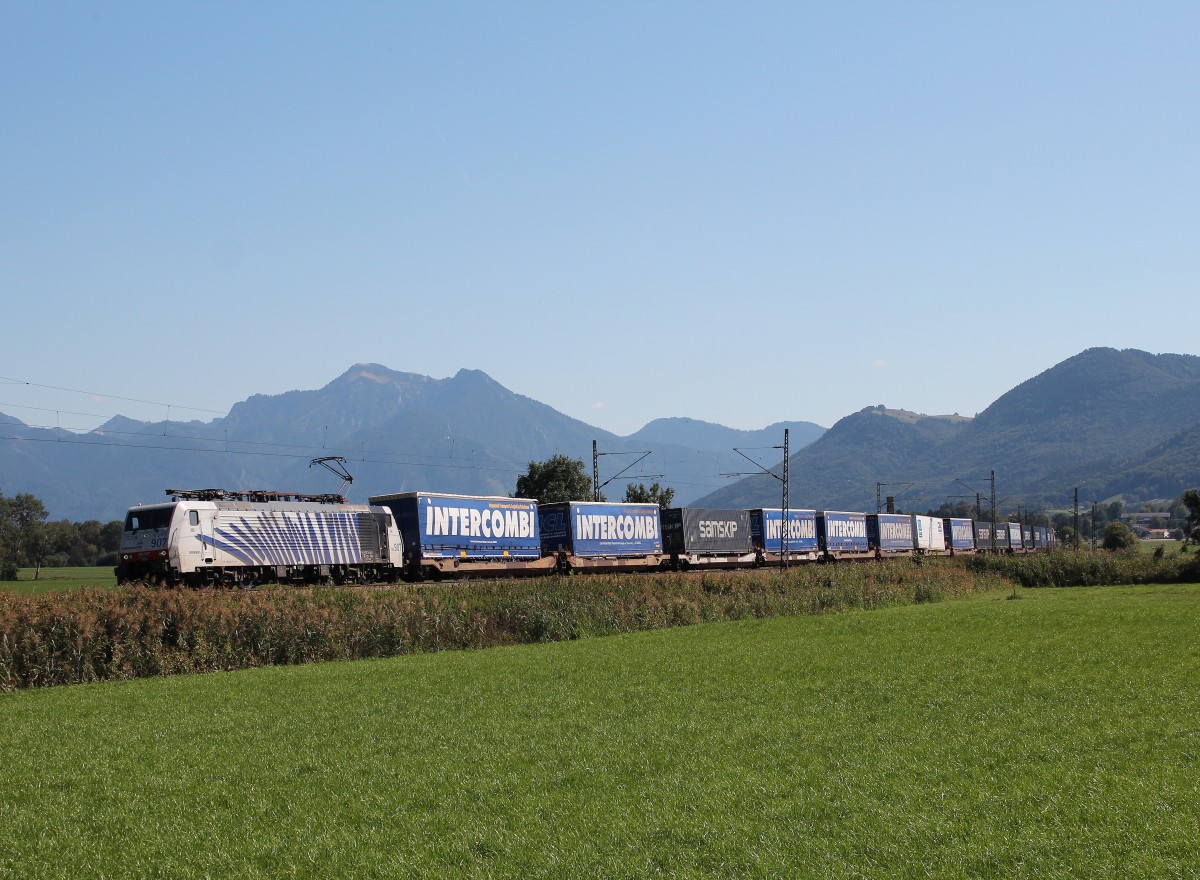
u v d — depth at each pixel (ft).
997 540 409.69
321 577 164.96
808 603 165.48
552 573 203.21
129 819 44.47
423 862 38.01
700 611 150.30
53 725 67.51
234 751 57.93
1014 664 86.22
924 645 102.99
